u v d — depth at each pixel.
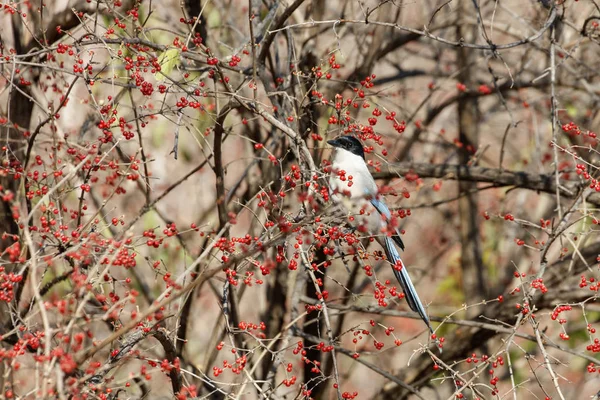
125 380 7.41
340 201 9.12
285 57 13.70
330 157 11.42
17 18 11.90
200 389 12.98
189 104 9.34
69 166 9.52
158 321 7.80
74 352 6.95
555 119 10.90
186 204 17.98
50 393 6.51
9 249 7.59
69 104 13.34
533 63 17.06
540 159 16.41
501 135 20.23
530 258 18.08
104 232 11.45
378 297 8.97
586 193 10.82
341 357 19.09
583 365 16.84
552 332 17.41
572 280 13.82
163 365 7.48
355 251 9.18
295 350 9.20
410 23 16.66
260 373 13.30
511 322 13.70
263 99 13.18
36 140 11.05
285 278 13.90
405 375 14.80
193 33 10.56
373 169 13.22
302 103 11.18
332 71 13.34
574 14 15.73
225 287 8.73
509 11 13.26
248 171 14.12
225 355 16.25
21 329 7.70
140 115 10.19
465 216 16.98
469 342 14.15
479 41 15.85
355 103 11.57
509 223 17.27
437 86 15.31
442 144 16.27
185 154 17.09
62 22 11.59
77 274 7.16
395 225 9.43
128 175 9.22
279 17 10.88
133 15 9.66
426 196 18.62
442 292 18.47
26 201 9.40
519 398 16.70
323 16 13.96
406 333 19.78
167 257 14.48
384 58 16.23
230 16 15.03
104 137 8.90
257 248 7.64
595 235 16.30
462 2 16.08
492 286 18.14
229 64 10.10
